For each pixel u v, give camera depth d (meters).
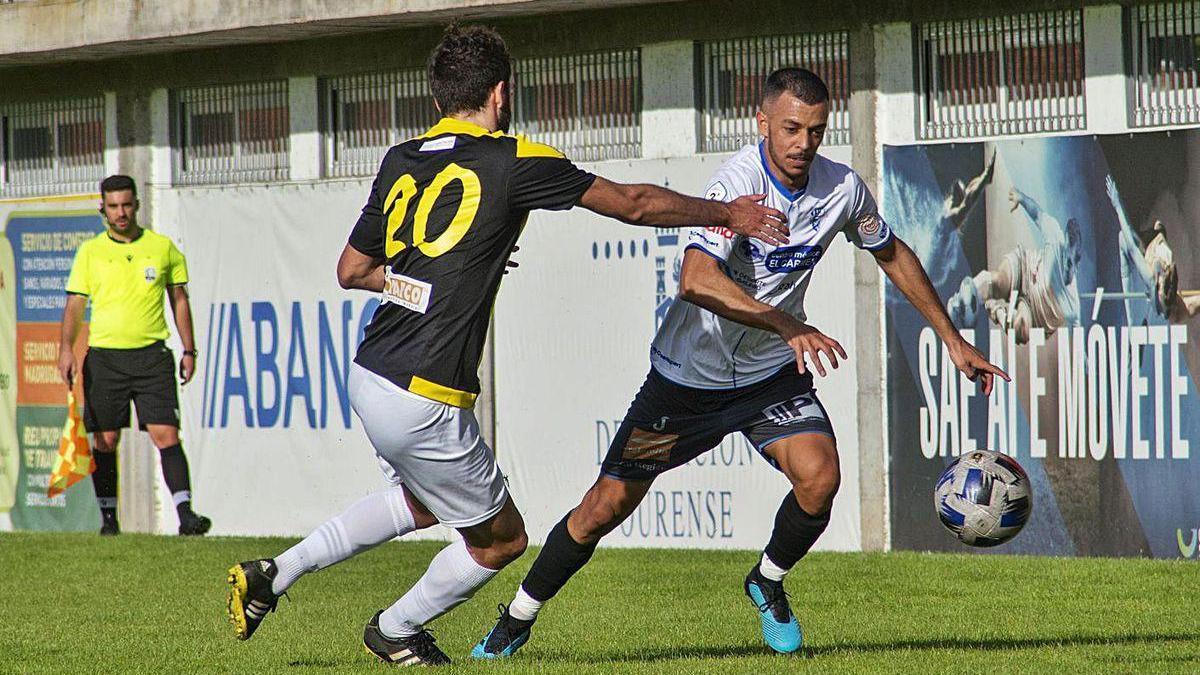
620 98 45.16
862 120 41.53
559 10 44.22
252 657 23.78
